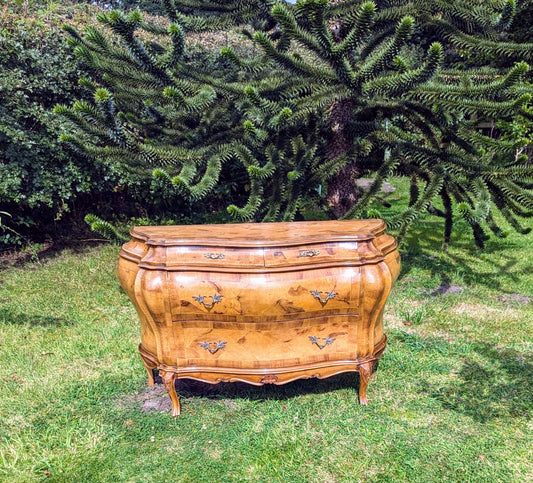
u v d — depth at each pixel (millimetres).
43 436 2586
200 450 2479
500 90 3580
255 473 2303
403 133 4762
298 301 2512
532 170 3904
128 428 2686
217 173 4043
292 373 2672
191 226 3102
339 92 3889
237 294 2480
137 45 3541
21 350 3611
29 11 6215
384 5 4172
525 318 4145
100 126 3805
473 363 3365
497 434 2561
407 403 2883
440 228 7531
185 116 4699
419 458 2379
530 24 5199
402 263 5859
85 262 5961
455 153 4336
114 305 4637
